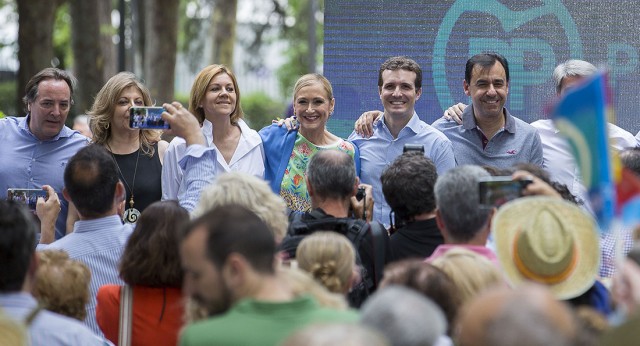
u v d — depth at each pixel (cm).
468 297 481
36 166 818
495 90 826
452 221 545
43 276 528
